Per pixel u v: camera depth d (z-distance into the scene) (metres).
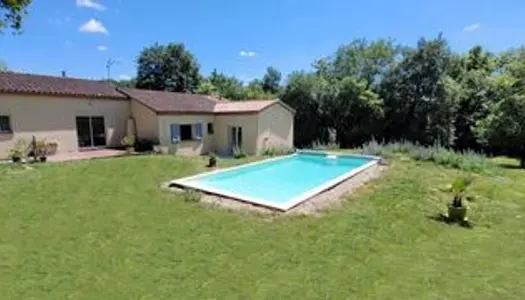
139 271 6.85
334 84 39.06
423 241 9.19
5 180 12.98
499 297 6.32
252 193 13.98
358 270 7.26
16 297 5.79
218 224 9.52
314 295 6.22
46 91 19.42
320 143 36.94
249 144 25.56
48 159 18.19
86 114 21.66
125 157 19.02
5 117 18.14
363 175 16.14
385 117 38.53
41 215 9.65
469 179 13.52
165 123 22.97
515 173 20.44
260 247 8.20
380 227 9.88
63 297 5.84
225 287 6.39
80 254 7.48
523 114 24.36
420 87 36.88
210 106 27.81
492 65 40.47
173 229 9.06
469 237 9.70
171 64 53.53
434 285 6.72
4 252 7.44
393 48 40.09
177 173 15.55
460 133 37.47
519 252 8.68
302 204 11.38
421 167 19.44
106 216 9.79
